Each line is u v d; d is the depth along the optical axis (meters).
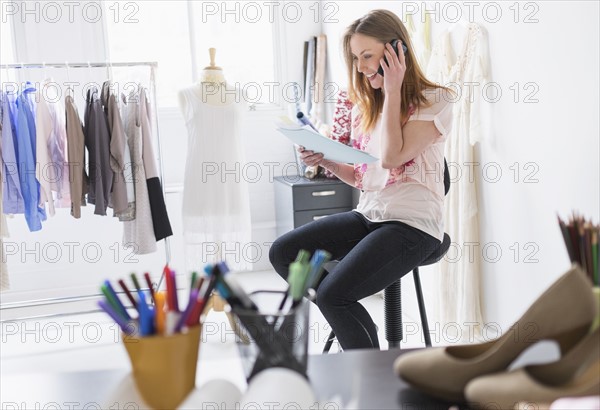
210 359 1.27
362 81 2.26
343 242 2.26
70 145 3.36
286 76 4.87
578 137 2.13
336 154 2.06
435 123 2.12
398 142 2.09
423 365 1.03
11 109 3.38
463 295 2.82
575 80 2.12
